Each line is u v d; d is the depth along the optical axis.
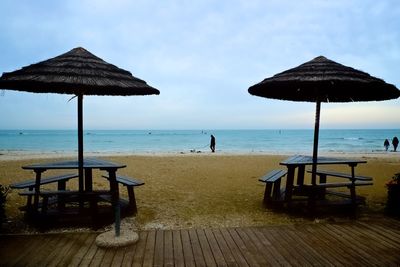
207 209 7.02
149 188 9.66
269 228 5.37
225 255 4.25
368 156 26.94
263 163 18.03
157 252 4.33
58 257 4.14
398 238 4.93
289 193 6.50
